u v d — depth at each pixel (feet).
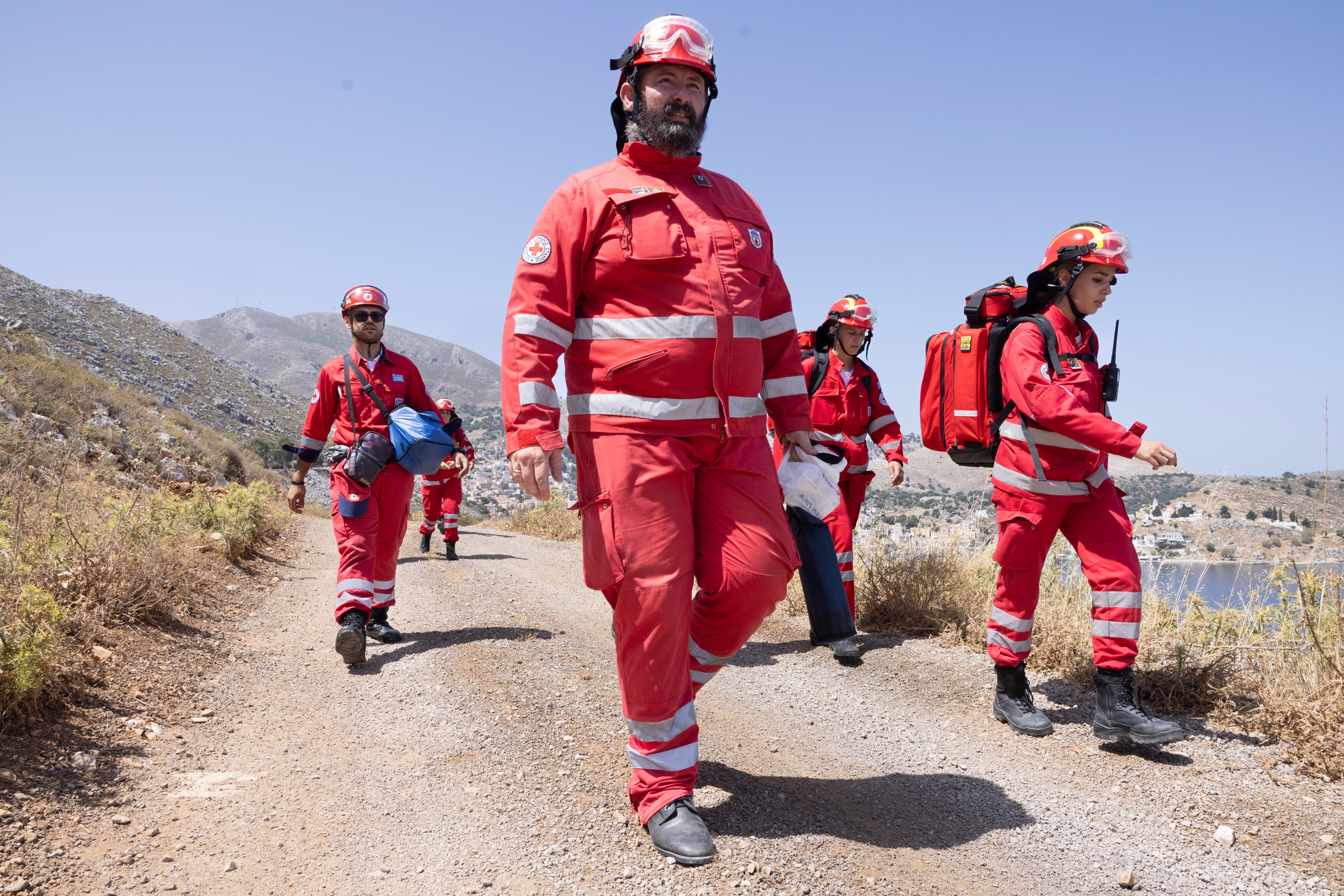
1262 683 13.20
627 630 8.68
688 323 8.61
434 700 13.58
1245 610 15.08
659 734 8.80
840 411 19.12
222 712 12.81
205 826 8.92
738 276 8.92
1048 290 12.98
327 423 18.43
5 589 13.47
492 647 16.84
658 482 8.56
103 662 13.39
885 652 17.58
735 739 12.46
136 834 8.59
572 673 15.08
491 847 8.57
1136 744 12.00
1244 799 10.19
